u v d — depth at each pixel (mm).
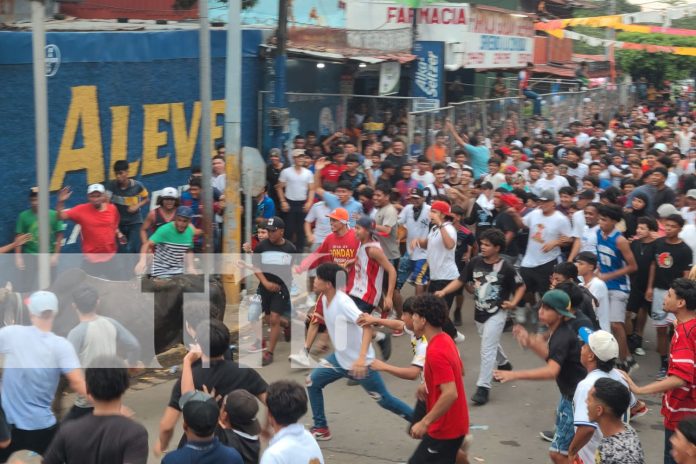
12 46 14320
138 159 17234
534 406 12297
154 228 14492
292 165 19438
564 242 14820
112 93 16453
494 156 19969
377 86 28062
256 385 7953
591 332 8812
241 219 16984
